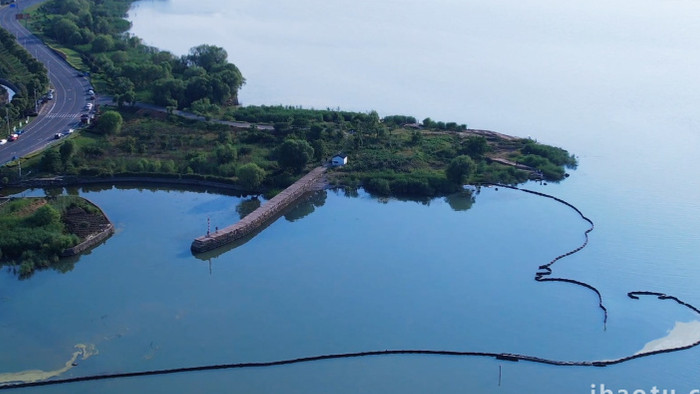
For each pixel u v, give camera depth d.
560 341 91.31
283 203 126.19
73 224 114.81
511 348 89.88
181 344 88.62
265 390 81.69
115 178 135.62
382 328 93.12
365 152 149.12
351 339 90.69
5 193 128.25
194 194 133.62
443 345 90.12
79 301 97.00
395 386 82.94
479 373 85.31
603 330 93.81
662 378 85.19
